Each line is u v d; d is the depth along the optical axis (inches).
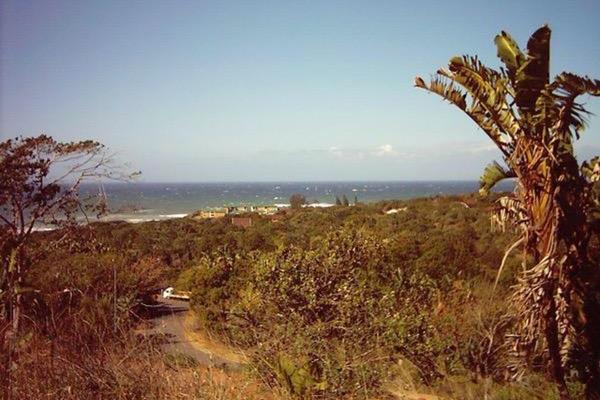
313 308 372.2
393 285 416.2
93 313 137.5
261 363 187.6
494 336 300.2
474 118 257.3
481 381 267.6
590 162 257.4
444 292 401.1
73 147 424.5
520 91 249.0
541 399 237.5
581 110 228.7
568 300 237.5
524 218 241.4
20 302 137.1
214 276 551.8
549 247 232.5
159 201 6215.6
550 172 233.5
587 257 239.6
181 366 147.2
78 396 123.1
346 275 412.8
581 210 235.8
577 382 247.3
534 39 241.9
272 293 383.2
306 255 418.6
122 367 132.4
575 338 248.1
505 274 431.5
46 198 414.6
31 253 317.1
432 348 300.5
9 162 390.0
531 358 254.7
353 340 289.7
